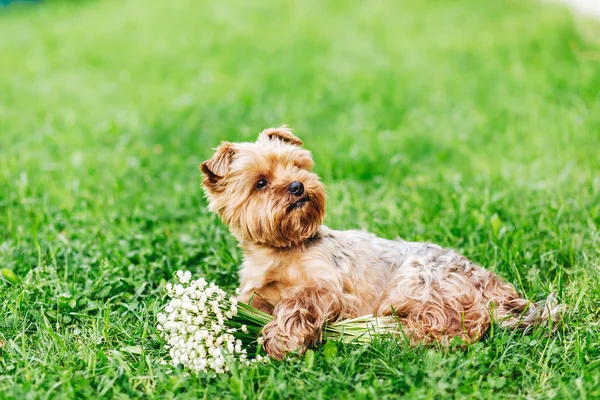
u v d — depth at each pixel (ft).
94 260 16.29
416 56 36.91
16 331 13.52
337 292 13.04
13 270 15.98
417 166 22.84
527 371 11.69
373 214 18.60
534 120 25.80
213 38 43.14
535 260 15.76
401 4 49.65
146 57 39.73
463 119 27.14
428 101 29.76
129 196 20.47
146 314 13.78
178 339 12.13
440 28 42.34
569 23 39.78
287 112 29.07
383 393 11.26
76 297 14.65
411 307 13.30
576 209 17.83
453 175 21.62
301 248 13.53
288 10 49.96
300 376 11.78
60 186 21.58
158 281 15.67
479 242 16.63
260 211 13.24
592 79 29.68
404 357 11.98
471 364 11.80
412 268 13.70
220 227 18.04
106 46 42.50
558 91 28.73
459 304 13.12
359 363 12.01
